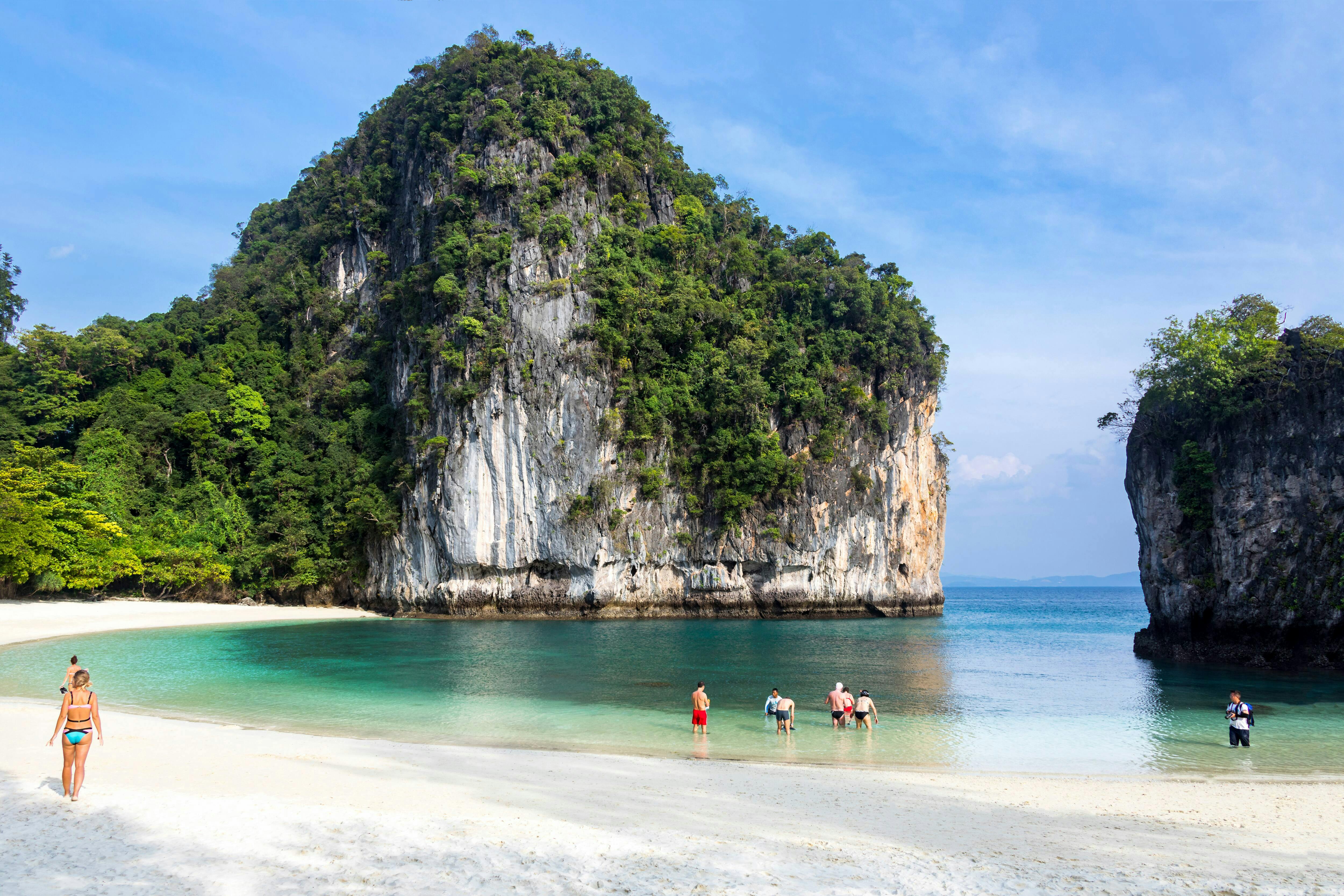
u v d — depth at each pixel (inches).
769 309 3073.3
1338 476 1409.9
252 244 4141.2
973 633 2345.0
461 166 2847.0
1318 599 1417.3
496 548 2527.1
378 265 3189.0
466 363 2554.1
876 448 2942.9
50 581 2128.4
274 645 1701.5
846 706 941.8
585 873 392.8
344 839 435.5
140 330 3284.9
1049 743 856.3
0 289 3265.3
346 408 2989.7
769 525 2709.2
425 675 1302.9
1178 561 1611.7
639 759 727.7
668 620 2598.4
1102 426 1814.7
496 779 620.7
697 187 3540.8
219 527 2667.3
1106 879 410.3
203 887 358.3
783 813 534.0
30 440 2664.9
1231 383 1520.7
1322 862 451.2
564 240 2679.6
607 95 3154.5
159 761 637.3
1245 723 844.0
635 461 2625.5
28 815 458.6
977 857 443.8
